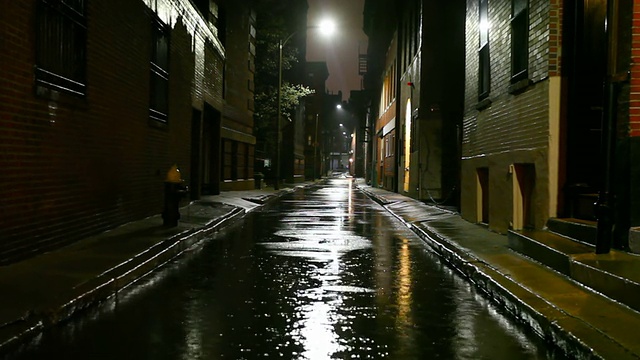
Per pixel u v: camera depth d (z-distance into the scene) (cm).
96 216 1095
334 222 1770
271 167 5325
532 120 1077
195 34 1972
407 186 3116
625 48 792
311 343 538
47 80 874
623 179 792
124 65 1231
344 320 621
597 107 982
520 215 1176
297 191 4281
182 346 524
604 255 764
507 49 1223
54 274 731
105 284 713
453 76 2572
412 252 1148
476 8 1496
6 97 748
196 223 1417
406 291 778
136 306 673
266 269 925
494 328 600
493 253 995
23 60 792
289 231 1490
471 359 501
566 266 776
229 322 606
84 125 1020
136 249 948
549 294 669
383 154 4622
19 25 778
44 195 867
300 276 870
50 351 505
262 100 4097
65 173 945
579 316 569
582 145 994
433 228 1420
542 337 567
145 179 1420
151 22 1430
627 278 616
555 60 1005
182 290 763
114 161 1187
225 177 2908
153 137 1480
